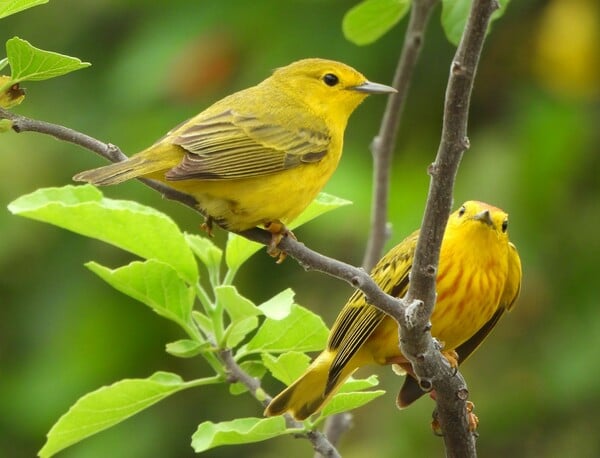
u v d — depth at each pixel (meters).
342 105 9.42
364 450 13.10
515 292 9.15
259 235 8.16
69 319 13.67
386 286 8.69
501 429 13.29
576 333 13.12
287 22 13.66
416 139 13.70
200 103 13.57
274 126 8.66
